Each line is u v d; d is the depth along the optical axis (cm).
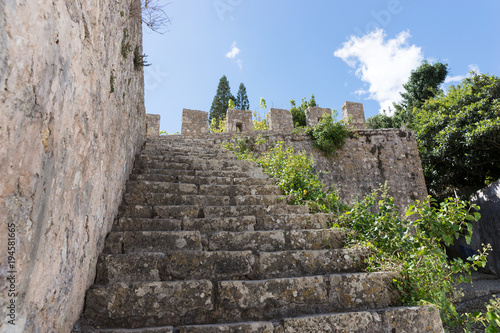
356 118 1055
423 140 1166
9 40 100
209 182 447
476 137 924
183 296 216
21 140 110
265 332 193
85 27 180
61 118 147
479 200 867
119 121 322
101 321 199
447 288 247
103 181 250
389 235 302
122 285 211
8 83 100
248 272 255
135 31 439
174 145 702
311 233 305
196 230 306
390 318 208
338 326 202
